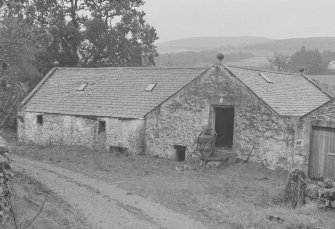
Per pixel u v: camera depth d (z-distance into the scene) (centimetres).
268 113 2245
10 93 1354
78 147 3014
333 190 1599
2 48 1345
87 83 3369
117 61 4928
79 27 4719
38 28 1335
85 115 2995
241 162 2361
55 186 1941
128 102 2938
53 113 3180
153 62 5231
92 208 1605
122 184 2006
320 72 9738
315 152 2083
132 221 1454
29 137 3328
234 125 2398
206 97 2488
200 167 2397
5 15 1283
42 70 4381
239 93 2367
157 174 2269
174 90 2880
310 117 2083
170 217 1499
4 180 1126
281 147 2191
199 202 1688
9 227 1152
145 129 2744
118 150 2867
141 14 5003
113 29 4819
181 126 2589
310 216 1490
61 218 1442
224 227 1389
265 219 1459
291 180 1708
